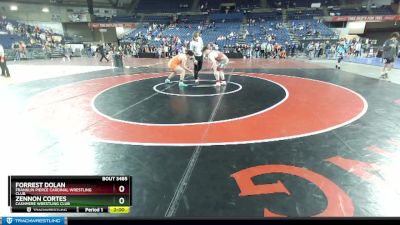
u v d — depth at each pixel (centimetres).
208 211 247
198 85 936
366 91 778
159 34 3206
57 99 728
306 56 2444
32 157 366
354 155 354
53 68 1630
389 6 3278
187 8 4194
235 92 796
